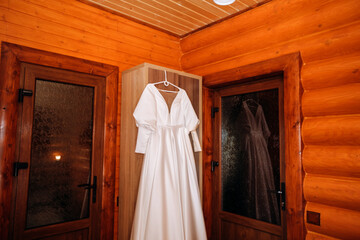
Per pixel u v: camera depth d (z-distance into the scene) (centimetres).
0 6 205
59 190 227
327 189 193
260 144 266
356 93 182
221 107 312
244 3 254
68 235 230
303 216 209
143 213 220
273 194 251
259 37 253
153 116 233
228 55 288
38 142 217
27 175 209
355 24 192
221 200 302
